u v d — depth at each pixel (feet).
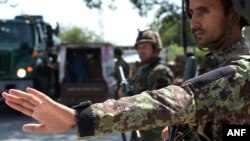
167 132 6.34
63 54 43.96
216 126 4.79
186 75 7.18
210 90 4.38
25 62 36.50
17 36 36.86
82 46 44.29
